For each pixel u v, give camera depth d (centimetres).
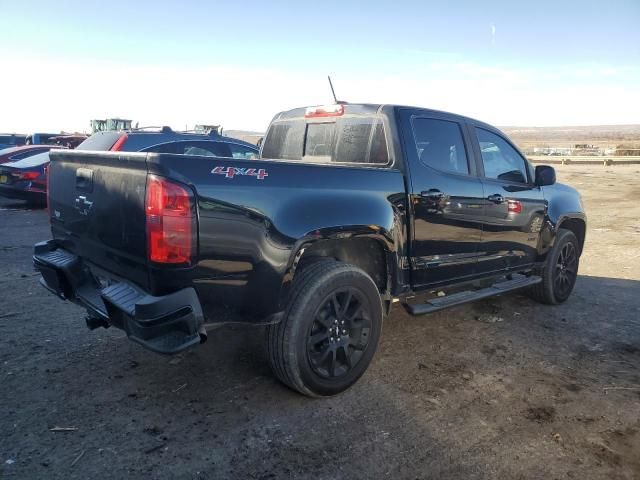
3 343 438
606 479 284
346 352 369
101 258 343
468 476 283
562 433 328
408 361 433
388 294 408
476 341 482
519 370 420
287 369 341
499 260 510
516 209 516
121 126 2247
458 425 334
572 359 446
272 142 533
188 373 393
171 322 284
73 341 446
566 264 607
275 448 303
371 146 430
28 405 340
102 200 329
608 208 1556
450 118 468
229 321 314
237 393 365
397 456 299
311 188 344
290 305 339
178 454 295
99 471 277
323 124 477
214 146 983
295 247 329
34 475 272
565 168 3647
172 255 285
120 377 383
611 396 379
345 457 297
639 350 469
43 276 395
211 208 296
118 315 311
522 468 292
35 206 1325
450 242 448
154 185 283
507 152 534
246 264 311
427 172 426
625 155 5644
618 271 794
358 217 363
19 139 2295
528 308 589
